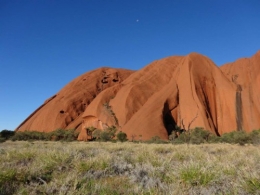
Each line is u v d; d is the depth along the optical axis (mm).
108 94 111250
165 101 96250
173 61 120562
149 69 122812
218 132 93562
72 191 4809
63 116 122562
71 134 87188
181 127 93500
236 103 92625
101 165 7152
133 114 95625
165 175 6207
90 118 107688
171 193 4699
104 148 15453
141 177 6207
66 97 133500
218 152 13406
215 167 6559
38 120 129500
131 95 100312
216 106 99188
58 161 7582
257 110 86688
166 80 111250
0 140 48781
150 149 13086
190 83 101125
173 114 97000
